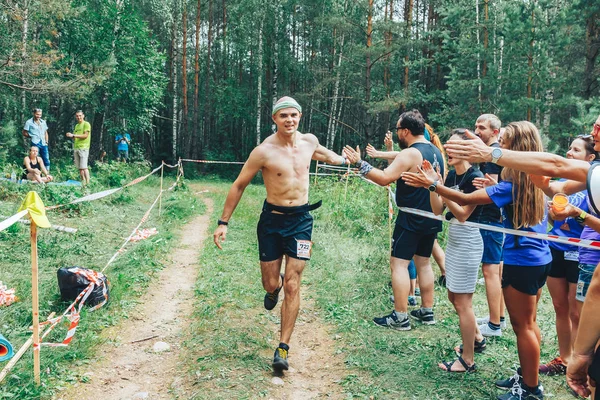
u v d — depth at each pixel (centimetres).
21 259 605
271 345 435
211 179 2641
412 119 429
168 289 588
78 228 787
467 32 1916
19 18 1212
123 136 2047
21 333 409
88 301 479
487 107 1656
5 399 318
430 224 451
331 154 425
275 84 2958
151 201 1239
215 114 3447
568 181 291
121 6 2195
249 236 882
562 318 378
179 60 3425
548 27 1457
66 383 354
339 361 407
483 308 526
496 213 408
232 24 3192
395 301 466
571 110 1666
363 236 861
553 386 360
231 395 341
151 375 381
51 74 1330
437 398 342
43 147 1228
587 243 269
